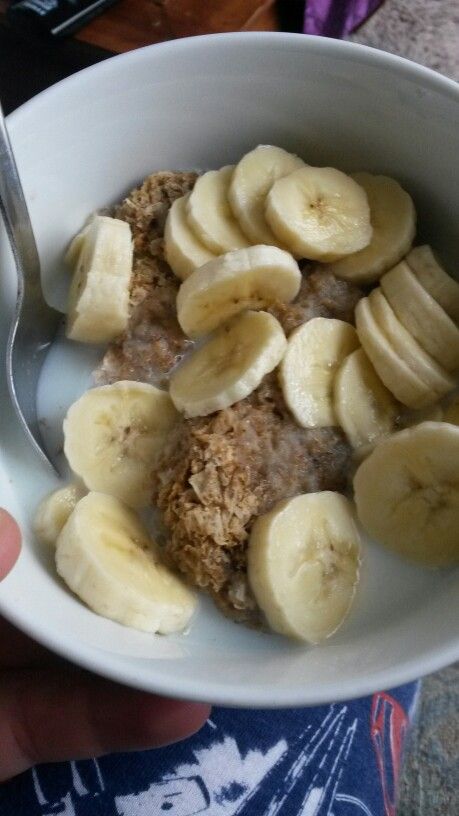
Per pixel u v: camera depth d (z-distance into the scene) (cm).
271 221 26
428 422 23
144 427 26
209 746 27
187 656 22
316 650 23
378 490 24
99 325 26
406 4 38
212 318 26
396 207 27
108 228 26
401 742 32
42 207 26
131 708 24
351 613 24
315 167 28
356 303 27
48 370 27
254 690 20
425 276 26
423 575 24
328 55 25
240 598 23
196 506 24
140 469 25
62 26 33
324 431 25
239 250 25
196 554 24
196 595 24
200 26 34
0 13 34
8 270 25
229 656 23
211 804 26
